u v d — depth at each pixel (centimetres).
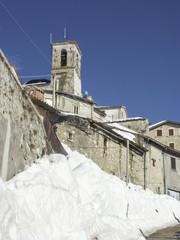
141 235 1356
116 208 1495
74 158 1723
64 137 2030
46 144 1474
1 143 919
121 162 2595
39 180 978
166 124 4494
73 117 2112
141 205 1809
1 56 968
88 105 3634
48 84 3878
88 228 1057
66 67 4191
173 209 2230
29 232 755
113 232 1180
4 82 995
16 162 1065
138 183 2883
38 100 1764
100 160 2311
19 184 872
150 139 3303
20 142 1138
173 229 1702
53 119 1958
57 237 841
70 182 1153
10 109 1045
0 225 661
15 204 779
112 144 2514
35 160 1270
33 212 834
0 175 893
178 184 3669
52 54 4359
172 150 3656
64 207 968
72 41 4338
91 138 2264
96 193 1385
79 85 4412
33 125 1325
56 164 1182
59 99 3388
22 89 1208
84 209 1116
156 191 3306
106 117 4669
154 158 3391
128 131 3434
